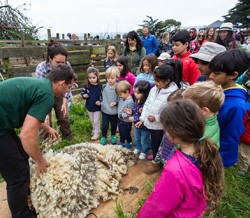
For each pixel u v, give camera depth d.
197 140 1.32
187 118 1.25
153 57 3.35
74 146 3.03
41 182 2.20
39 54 5.82
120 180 2.76
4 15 11.46
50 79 1.99
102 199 2.48
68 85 2.05
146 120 2.85
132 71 5.17
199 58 2.59
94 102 3.70
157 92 2.77
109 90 3.47
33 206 2.23
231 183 2.47
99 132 3.92
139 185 2.71
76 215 2.23
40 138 3.25
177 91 2.22
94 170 2.62
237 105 2.03
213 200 1.40
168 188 1.28
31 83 1.91
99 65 7.95
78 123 4.31
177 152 1.36
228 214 2.14
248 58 2.07
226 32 4.24
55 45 2.91
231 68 2.02
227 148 2.13
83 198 2.32
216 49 2.62
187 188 1.27
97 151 2.92
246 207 2.19
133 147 3.58
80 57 6.82
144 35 6.30
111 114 3.50
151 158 3.19
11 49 5.43
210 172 1.31
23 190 2.10
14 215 2.16
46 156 2.39
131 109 3.24
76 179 2.27
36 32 12.26
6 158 1.97
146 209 1.37
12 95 1.87
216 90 1.81
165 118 1.32
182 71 2.95
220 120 2.10
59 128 3.70
